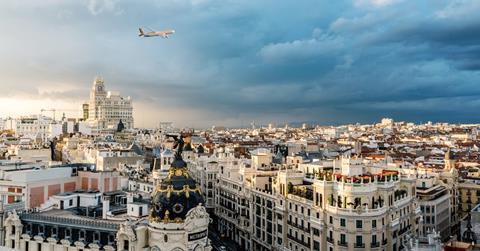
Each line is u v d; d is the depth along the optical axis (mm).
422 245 98625
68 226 108875
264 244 173875
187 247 97000
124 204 135375
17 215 113188
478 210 132375
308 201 146250
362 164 149000
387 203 134750
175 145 107625
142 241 99438
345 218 130500
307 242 146500
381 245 131000
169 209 97375
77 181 152250
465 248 92562
